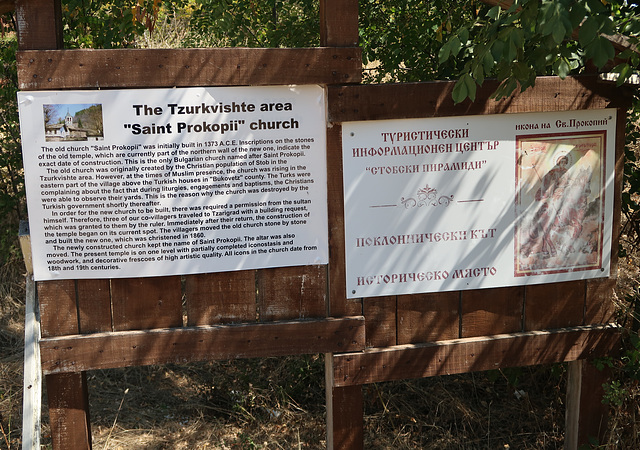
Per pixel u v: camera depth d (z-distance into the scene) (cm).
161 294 327
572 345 358
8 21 575
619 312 394
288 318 337
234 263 325
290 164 321
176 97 307
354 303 339
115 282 323
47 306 319
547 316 358
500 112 329
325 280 337
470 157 333
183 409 476
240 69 309
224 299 331
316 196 326
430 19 476
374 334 344
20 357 525
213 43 664
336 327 336
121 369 525
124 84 303
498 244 343
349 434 351
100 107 304
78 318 323
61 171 307
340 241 332
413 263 338
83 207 311
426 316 347
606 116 343
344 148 324
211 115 311
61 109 302
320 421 460
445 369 349
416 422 450
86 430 334
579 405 373
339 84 318
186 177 314
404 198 332
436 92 323
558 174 343
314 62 313
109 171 309
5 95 568
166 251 320
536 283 352
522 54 291
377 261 336
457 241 339
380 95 320
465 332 351
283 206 324
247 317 334
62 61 299
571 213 348
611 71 322
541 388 478
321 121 321
